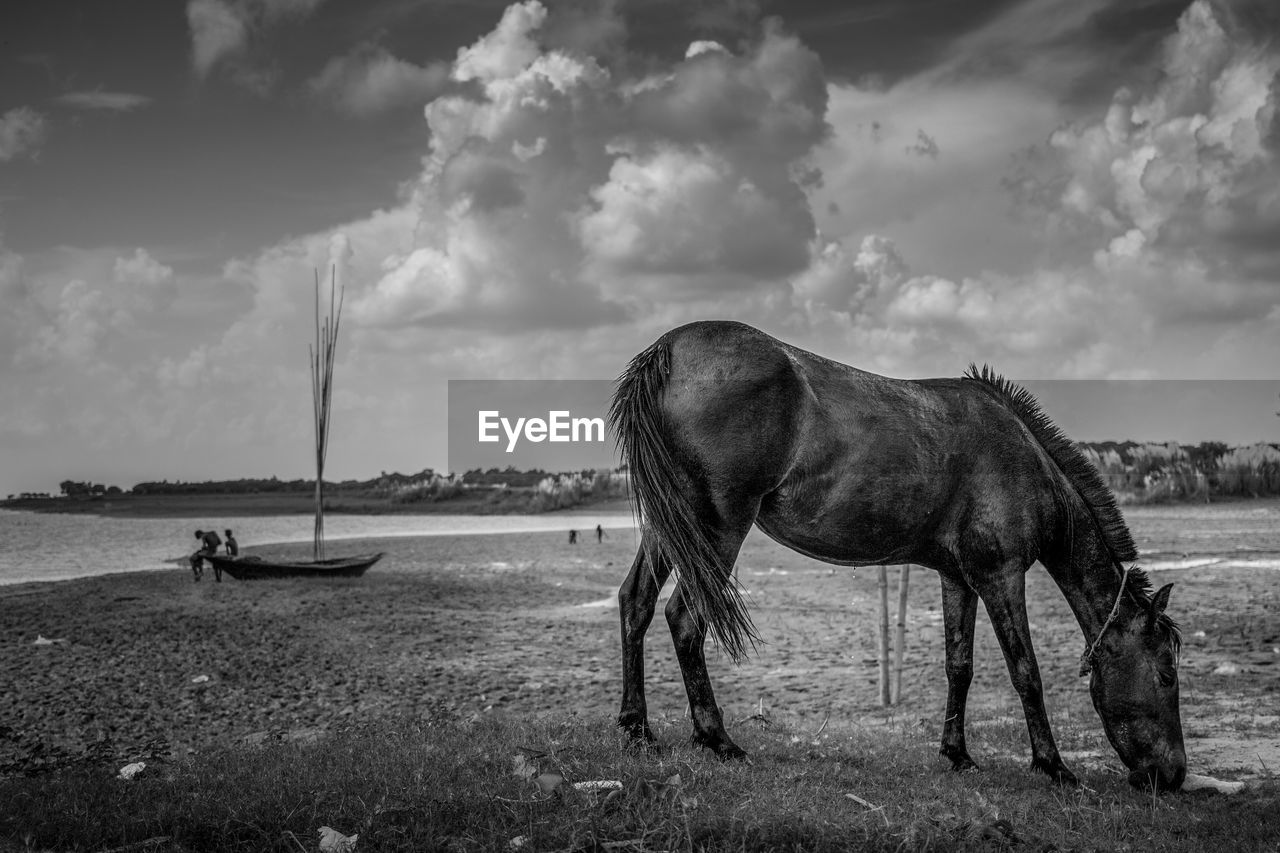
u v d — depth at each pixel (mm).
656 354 6719
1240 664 12617
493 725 8648
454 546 41188
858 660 15102
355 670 15375
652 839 4938
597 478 72500
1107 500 7281
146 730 11484
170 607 23484
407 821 5219
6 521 76688
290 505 88625
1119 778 7156
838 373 6902
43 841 5219
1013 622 6930
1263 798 6410
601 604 23141
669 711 11789
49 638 19094
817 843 4949
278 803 5516
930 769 7074
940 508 6957
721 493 6438
